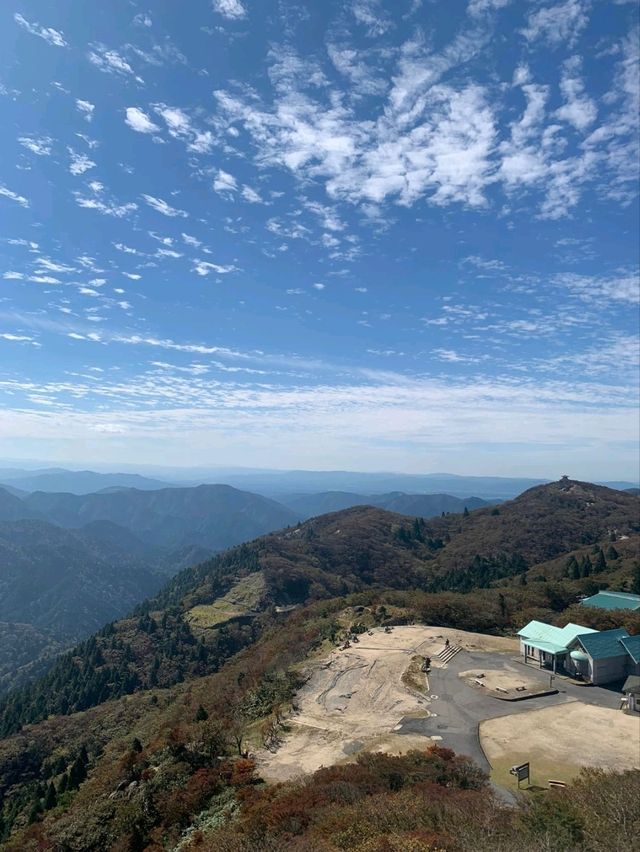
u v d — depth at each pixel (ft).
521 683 170.30
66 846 115.03
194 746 139.85
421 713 149.79
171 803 116.26
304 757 128.98
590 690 165.78
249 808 96.53
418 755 110.73
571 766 118.73
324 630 249.14
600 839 61.41
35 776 258.37
